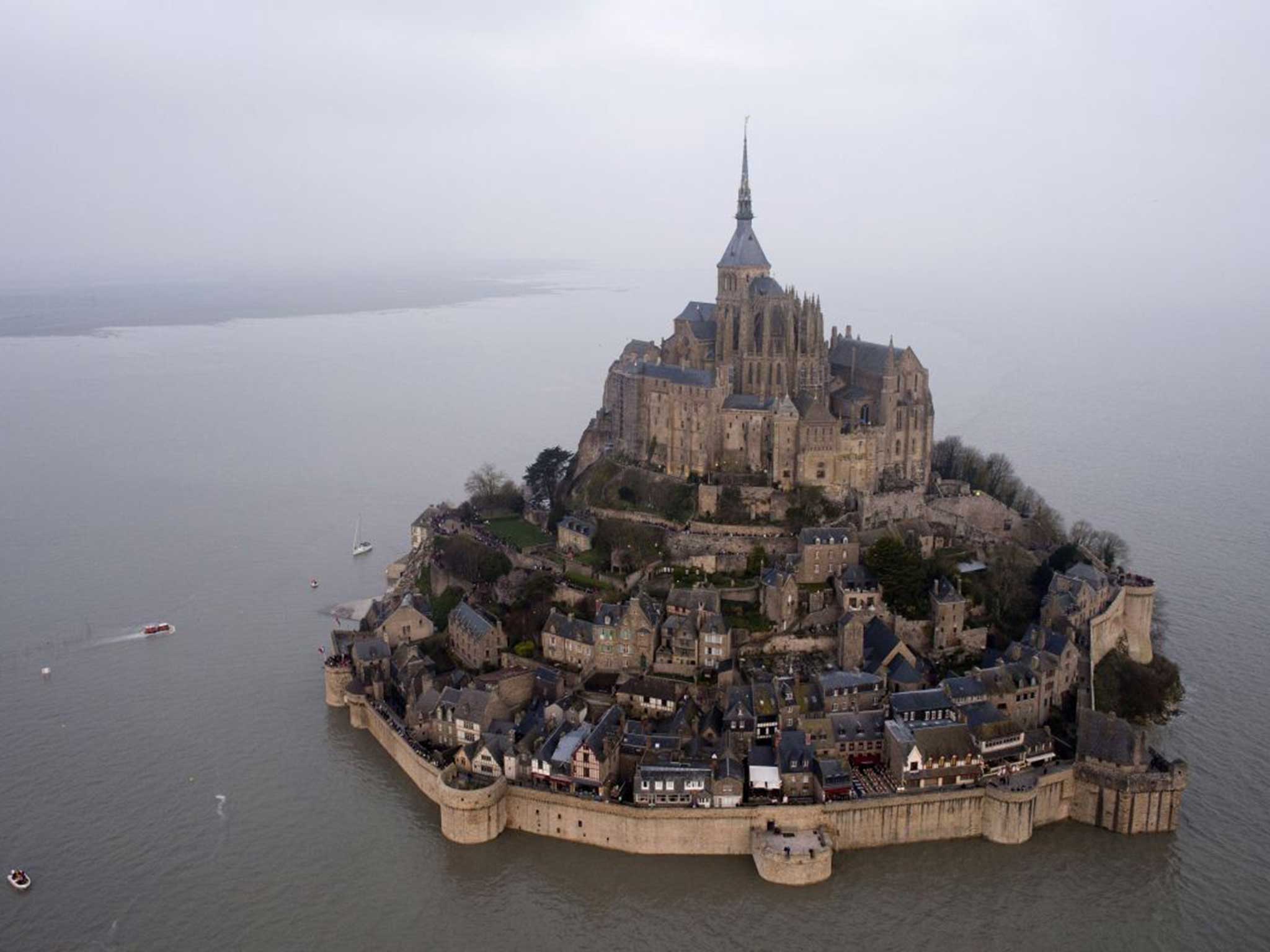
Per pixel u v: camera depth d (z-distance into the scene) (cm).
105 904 19925
